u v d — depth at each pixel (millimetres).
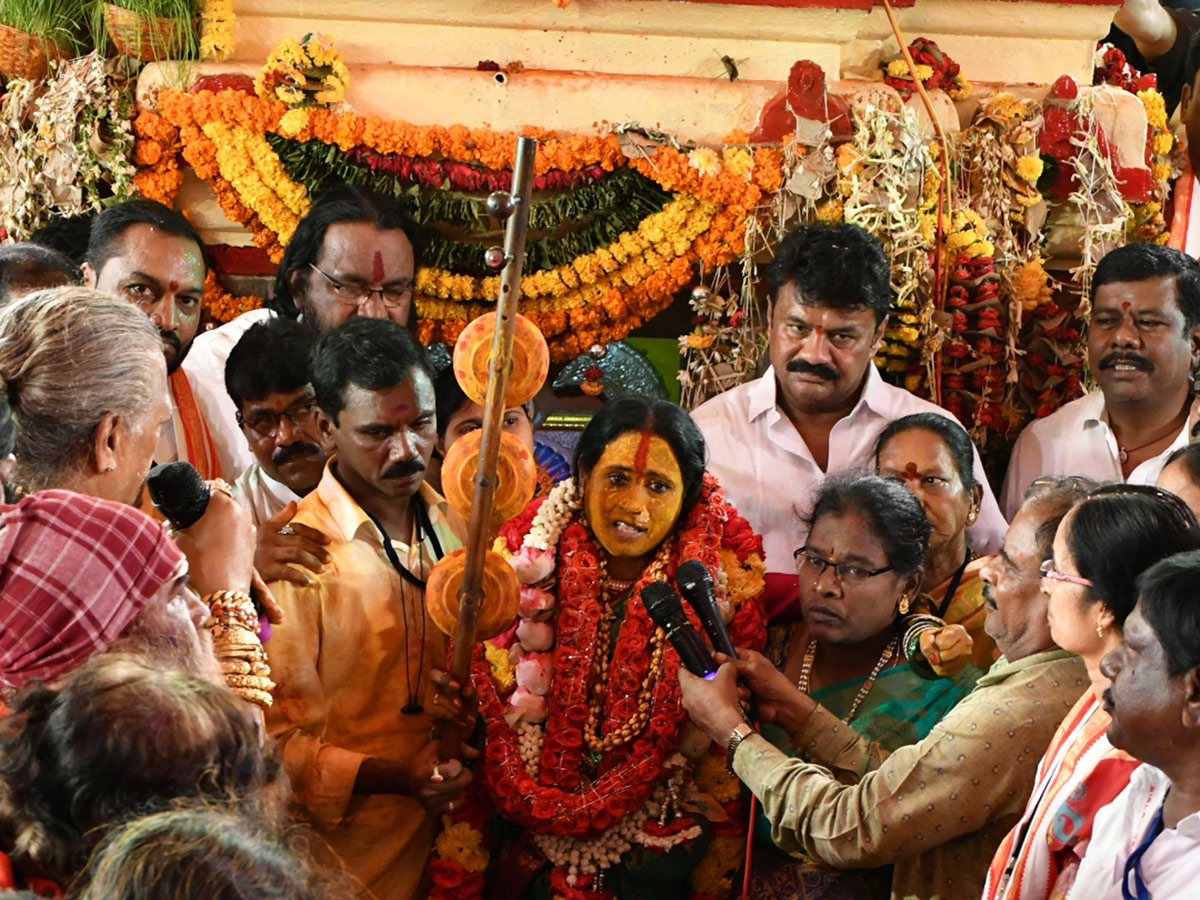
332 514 2736
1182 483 2543
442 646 2777
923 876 2510
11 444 1983
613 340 4031
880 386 3586
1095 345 3717
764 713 2686
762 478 3586
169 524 2342
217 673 1964
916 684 2734
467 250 3805
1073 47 4336
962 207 4004
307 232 3430
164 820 1295
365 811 2656
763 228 3852
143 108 3785
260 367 3076
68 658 1755
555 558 2807
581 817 2639
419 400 2676
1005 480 3961
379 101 3826
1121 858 1922
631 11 3932
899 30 4227
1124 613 2066
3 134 3834
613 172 3842
